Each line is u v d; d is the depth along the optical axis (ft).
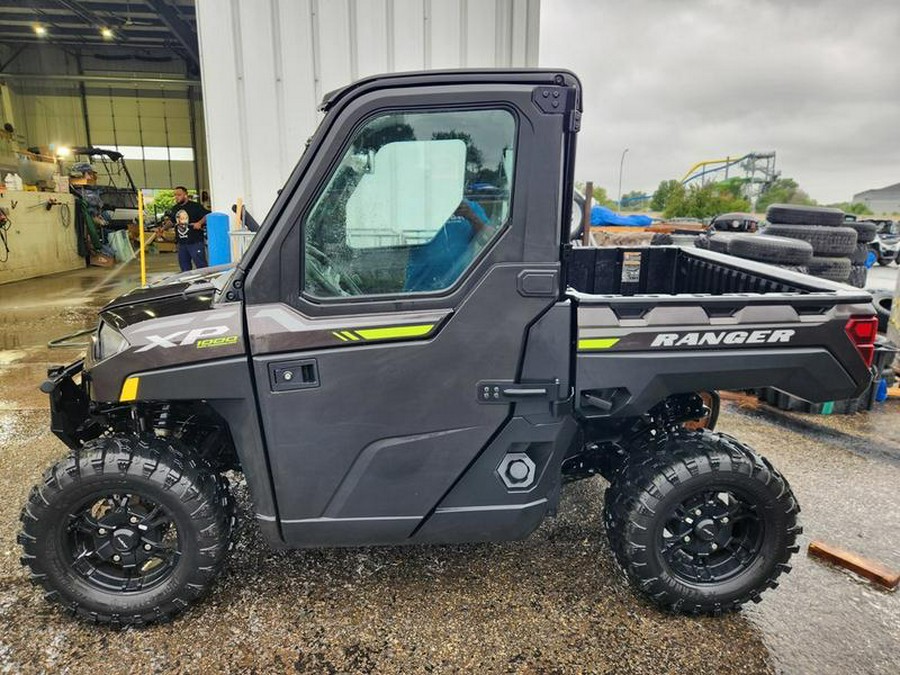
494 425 6.19
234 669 6.04
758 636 6.61
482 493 6.40
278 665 6.10
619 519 6.71
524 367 6.08
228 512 6.68
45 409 13.82
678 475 6.44
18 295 31.07
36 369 17.17
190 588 6.52
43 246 40.37
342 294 5.98
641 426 7.63
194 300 6.65
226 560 6.81
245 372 5.96
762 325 6.39
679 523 6.81
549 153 5.67
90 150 57.62
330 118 5.64
